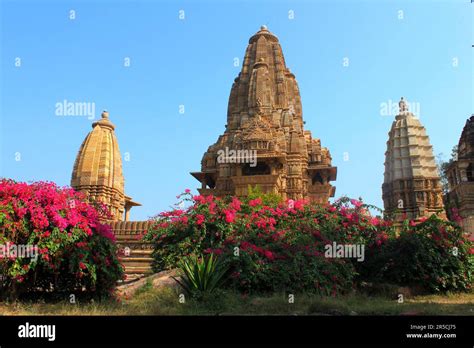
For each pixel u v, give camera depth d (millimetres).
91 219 11727
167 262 15078
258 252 13203
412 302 12227
